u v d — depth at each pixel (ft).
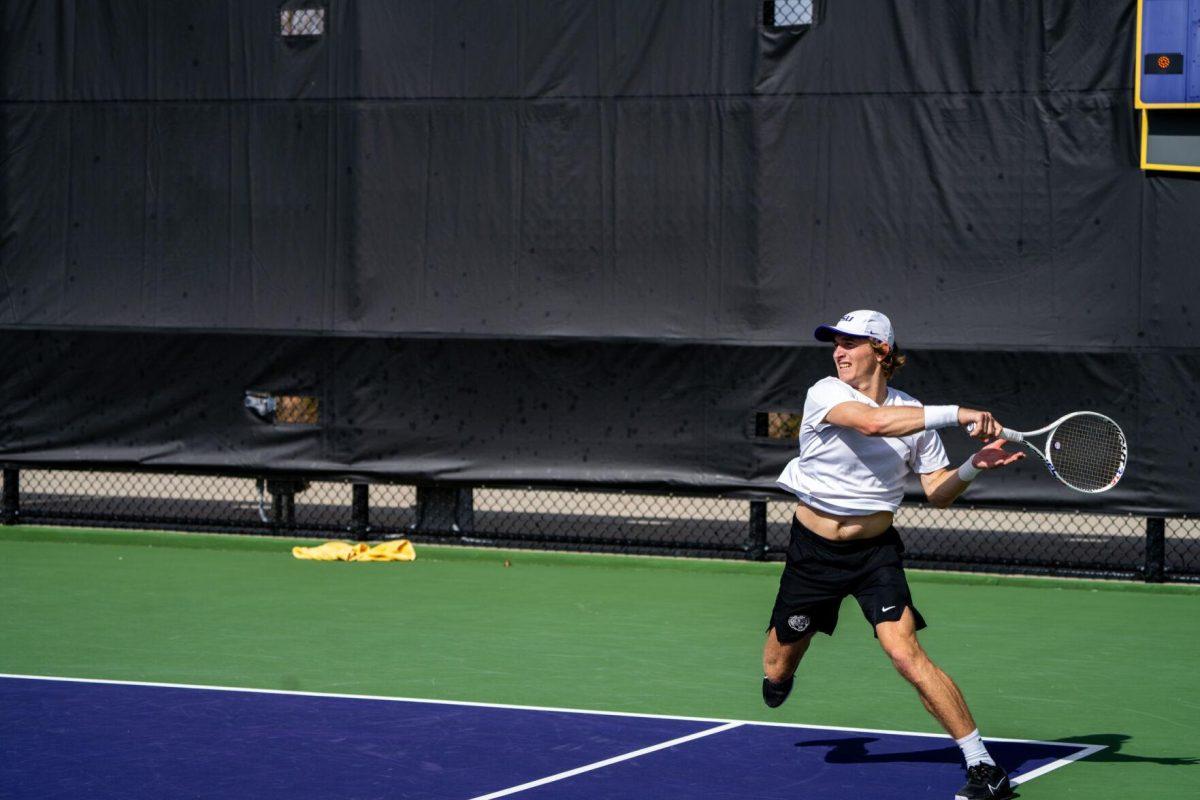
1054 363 94.12
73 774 50.21
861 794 48.67
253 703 61.57
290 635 77.30
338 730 56.95
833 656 72.54
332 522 116.88
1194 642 77.97
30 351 110.01
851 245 97.04
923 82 95.71
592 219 100.94
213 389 107.14
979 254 95.30
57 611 83.71
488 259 102.68
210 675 67.36
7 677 66.69
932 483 50.98
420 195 103.60
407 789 48.67
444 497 105.60
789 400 97.86
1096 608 88.07
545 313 101.96
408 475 103.96
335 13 104.47
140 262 108.37
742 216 98.53
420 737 56.03
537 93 101.55
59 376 109.60
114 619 81.46
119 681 65.87
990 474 94.84
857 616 83.41
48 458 110.01
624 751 54.24
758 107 98.02
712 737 56.49
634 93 100.07
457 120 102.78
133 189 108.27
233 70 106.22
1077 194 93.71
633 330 100.53
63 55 108.99
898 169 96.27
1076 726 59.77
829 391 49.47
